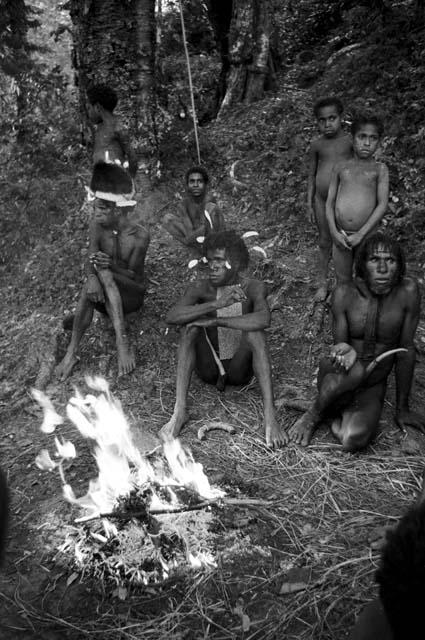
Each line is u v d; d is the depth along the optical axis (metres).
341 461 4.46
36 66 10.09
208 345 5.07
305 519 3.93
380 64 9.97
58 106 10.04
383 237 4.40
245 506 4.02
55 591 3.52
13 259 7.50
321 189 5.95
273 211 7.59
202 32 13.92
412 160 8.01
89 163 8.70
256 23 10.42
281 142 8.67
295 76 11.49
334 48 12.25
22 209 8.07
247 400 5.15
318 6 13.57
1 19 9.24
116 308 5.51
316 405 4.65
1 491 1.40
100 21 7.75
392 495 4.12
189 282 6.46
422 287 6.38
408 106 8.86
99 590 3.51
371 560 3.58
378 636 1.63
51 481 4.38
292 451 4.57
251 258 6.74
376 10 10.98
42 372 5.61
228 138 9.03
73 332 5.66
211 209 6.33
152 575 3.55
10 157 9.20
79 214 7.74
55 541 3.85
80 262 6.89
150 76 7.90
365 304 4.53
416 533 1.41
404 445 4.57
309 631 3.21
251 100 10.48
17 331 6.27
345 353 4.42
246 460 4.50
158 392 5.33
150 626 3.29
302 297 6.20
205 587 3.48
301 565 3.60
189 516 3.90
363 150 5.33
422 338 5.77
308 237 7.12
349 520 3.91
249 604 3.38
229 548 3.71
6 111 10.07
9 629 3.30
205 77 11.96
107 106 6.91
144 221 7.47
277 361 5.61
